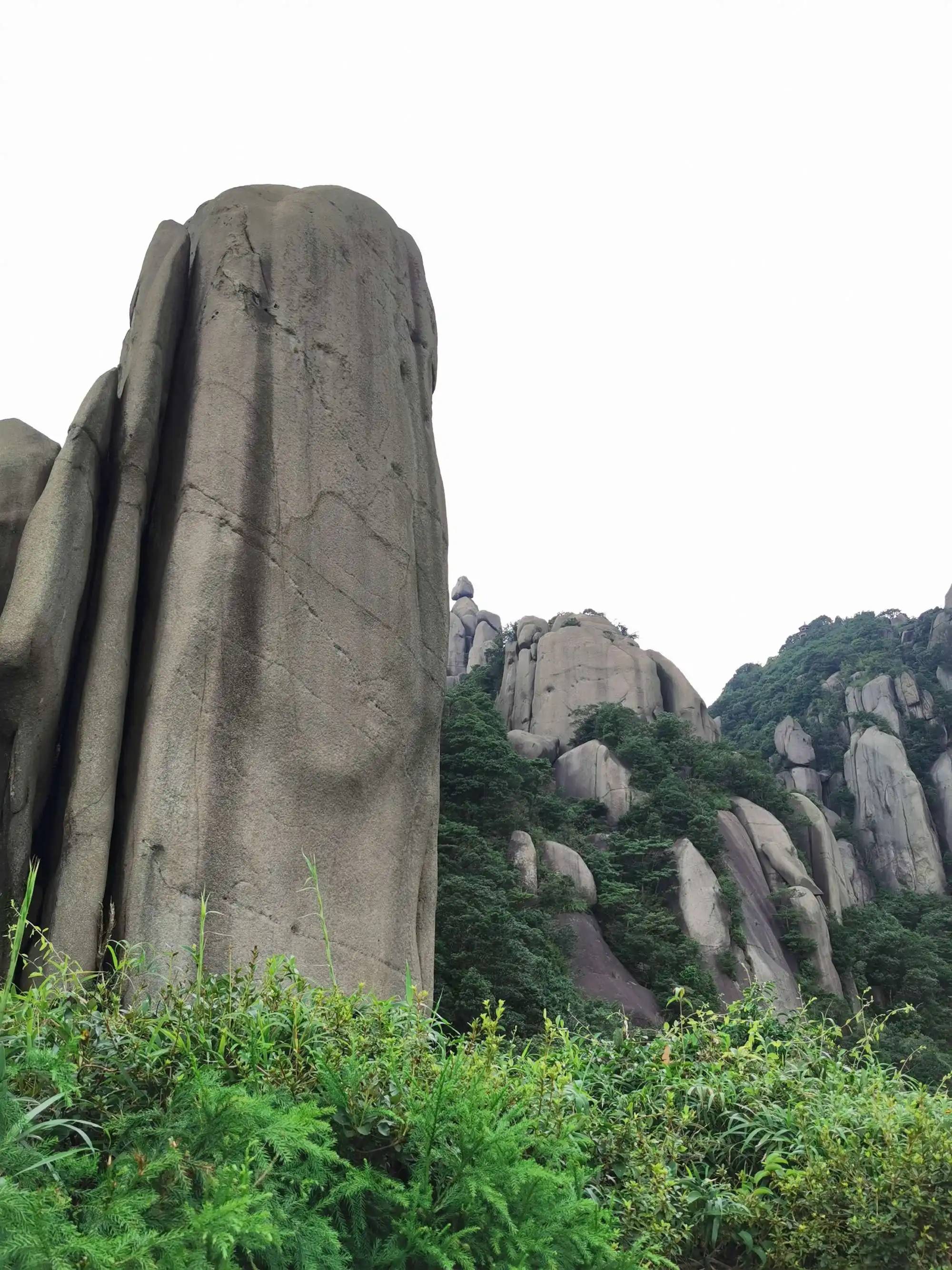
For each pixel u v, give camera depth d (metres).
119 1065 2.77
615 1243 3.27
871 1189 3.63
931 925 42.25
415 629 7.40
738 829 37.31
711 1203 3.72
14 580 5.89
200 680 5.92
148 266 7.65
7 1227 1.91
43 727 5.71
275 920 5.80
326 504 6.94
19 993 2.95
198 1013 3.12
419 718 7.25
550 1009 20.59
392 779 6.82
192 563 6.17
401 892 6.65
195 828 5.63
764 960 30.91
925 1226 3.41
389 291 8.23
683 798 35.84
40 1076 2.57
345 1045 3.18
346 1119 2.89
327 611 6.71
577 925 28.30
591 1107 4.02
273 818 5.98
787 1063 4.61
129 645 6.13
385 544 7.27
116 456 6.55
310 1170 2.65
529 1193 2.81
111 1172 2.25
